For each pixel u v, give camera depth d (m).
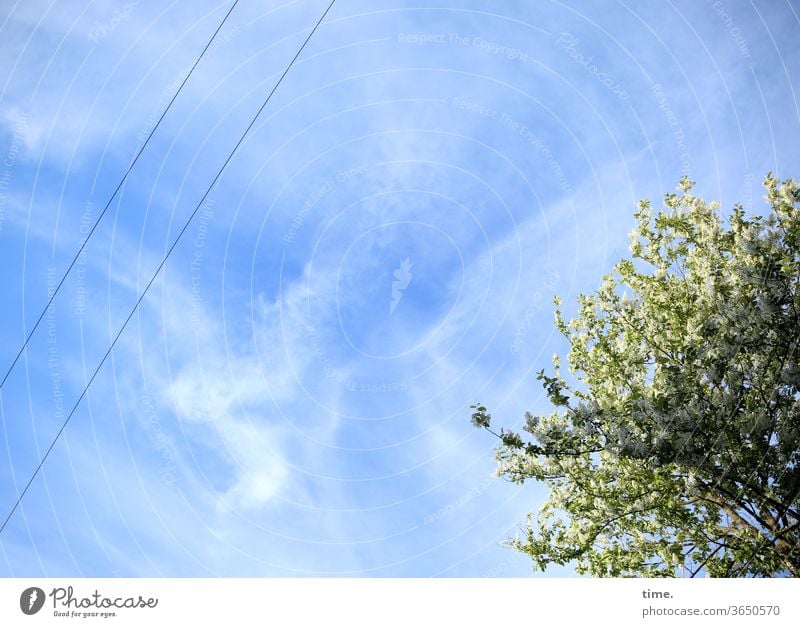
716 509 10.07
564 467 10.94
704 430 8.67
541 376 9.10
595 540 10.82
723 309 9.48
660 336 11.23
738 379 9.17
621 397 11.42
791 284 8.84
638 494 9.80
